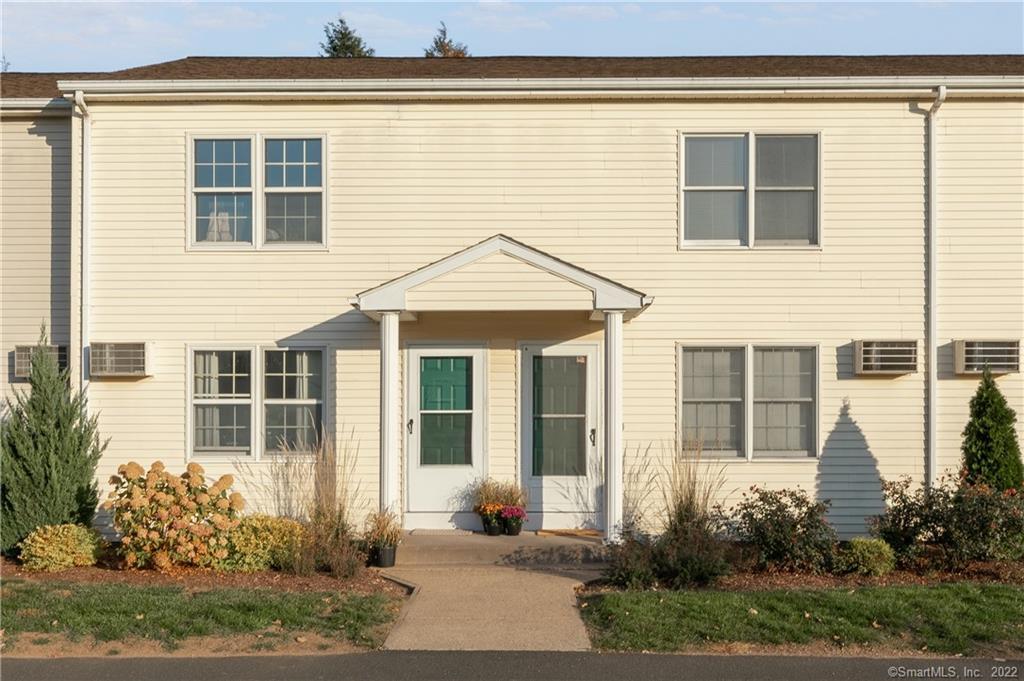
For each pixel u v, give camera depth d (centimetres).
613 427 1245
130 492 1177
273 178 1370
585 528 1353
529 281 1231
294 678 784
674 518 1205
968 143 1365
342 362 1357
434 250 1359
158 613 941
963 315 1358
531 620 961
